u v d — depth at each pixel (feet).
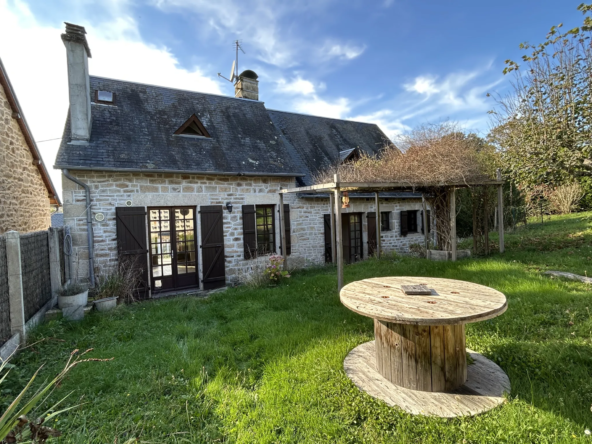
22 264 12.73
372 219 32.35
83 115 20.18
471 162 23.12
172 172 21.45
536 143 23.79
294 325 13.09
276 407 7.60
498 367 8.99
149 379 9.29
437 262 22.54
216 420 7.41
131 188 20.70
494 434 6.32
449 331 8.05
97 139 20.72
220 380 9.03
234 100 30.78
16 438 4.40
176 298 19.90
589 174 22.38
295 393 8.11
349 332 12.07
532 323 11.37
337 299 16.21
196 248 23.26
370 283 10.93
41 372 9.99
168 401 8.20
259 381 9.09
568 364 8.52
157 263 22.12
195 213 23.26
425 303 8.31
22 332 11.85
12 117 21.22
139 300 20.13
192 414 7.63
